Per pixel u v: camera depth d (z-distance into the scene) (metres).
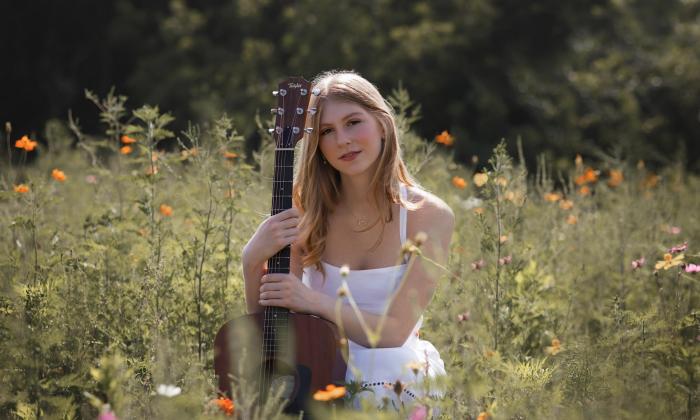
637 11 20.45
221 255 5.12
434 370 4.18
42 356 4.09
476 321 5.05
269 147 6.21
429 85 17.66
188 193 5.71
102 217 5.53
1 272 4.88
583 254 6.34
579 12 18.97
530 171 16.31
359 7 18.84
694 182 8.69
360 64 17.81
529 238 6.20
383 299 4.35
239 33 20.47
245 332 3.98
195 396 3.56
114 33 20.97
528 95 17.81
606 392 3.90
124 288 4.86
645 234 6.61
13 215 5.78
